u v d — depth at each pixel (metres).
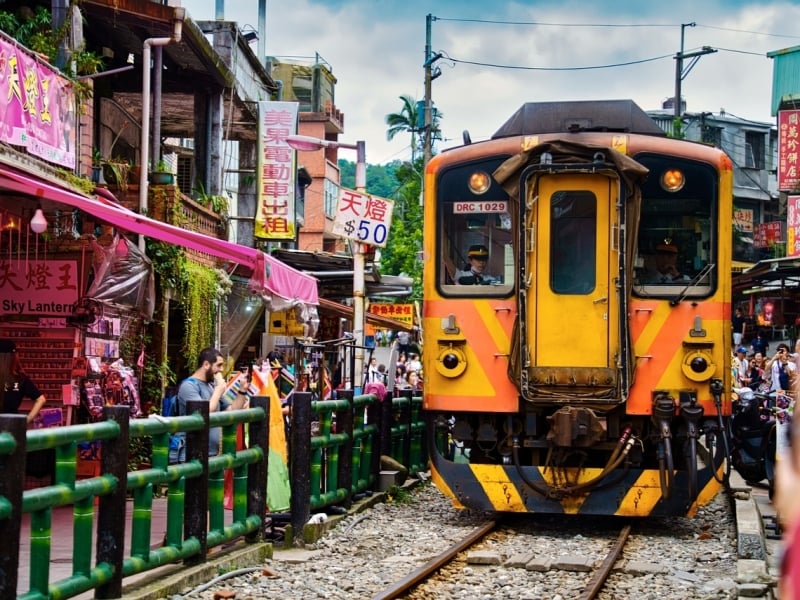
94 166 13.67
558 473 10.53
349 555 9.26
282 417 9.53
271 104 19.53
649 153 10.53
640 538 10.55
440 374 10.72
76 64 12.40
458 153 10.88
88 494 6.19
